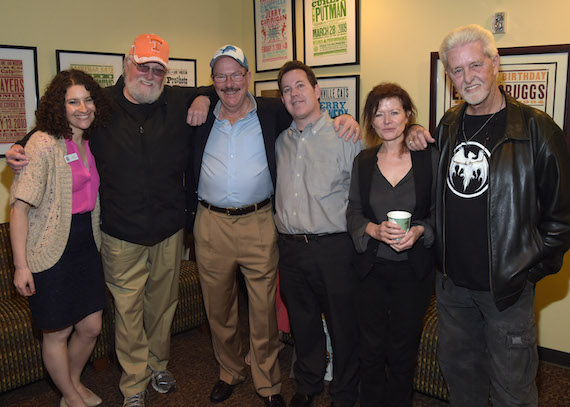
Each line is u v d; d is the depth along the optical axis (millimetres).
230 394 2537
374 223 1987
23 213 1957
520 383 1729
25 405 2482
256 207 2287
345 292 2154
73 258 2115
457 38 1655
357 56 3219
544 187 1632
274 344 2422
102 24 3336
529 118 1632
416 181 1888
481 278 1720
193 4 3789
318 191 2105
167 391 2572
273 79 3869
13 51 2967
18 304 2678
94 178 2170
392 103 1909
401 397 2141
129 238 2219
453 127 1795
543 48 2439
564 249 1655
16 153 1911
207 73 3961
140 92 2137
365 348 2131
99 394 2570
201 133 2312
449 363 1908
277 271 2494
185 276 3123
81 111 1987
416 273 1924
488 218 1663
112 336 2775
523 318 1710
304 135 2154
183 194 2385
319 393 2432
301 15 3561
